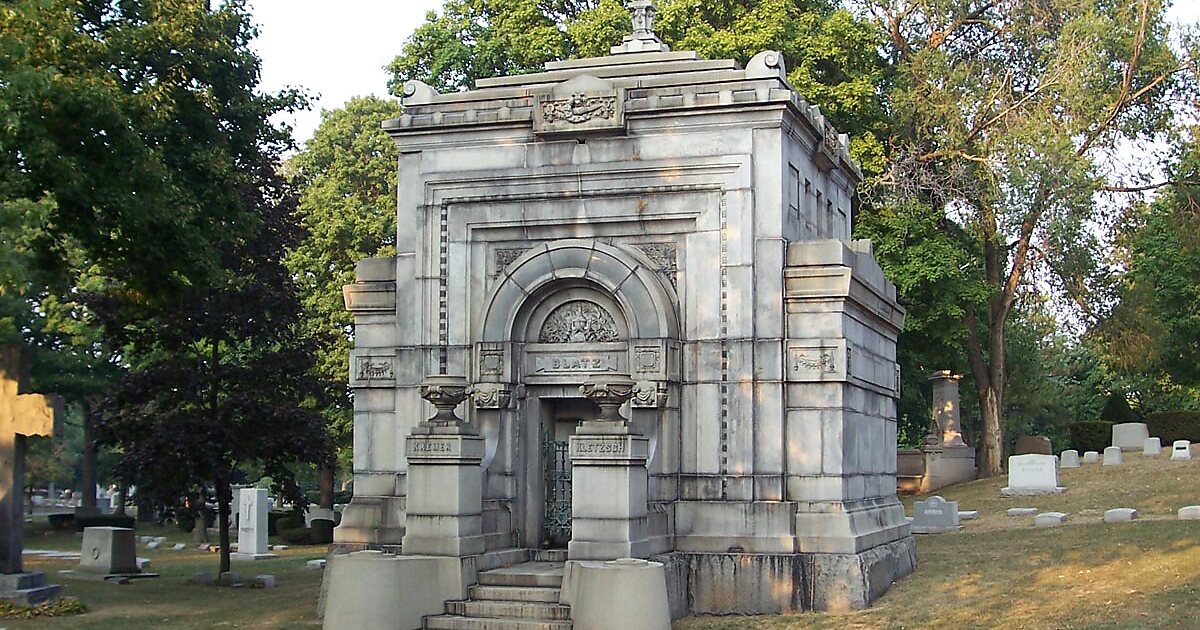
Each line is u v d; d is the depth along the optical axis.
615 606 15.04
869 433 19.53
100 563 27.97
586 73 19.47
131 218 20.78
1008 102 37.81
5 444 20.86
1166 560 18.12
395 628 15.84
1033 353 57.78
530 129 18.86
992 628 15.18
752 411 17.72
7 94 17.91
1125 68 38.09
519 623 15.66
